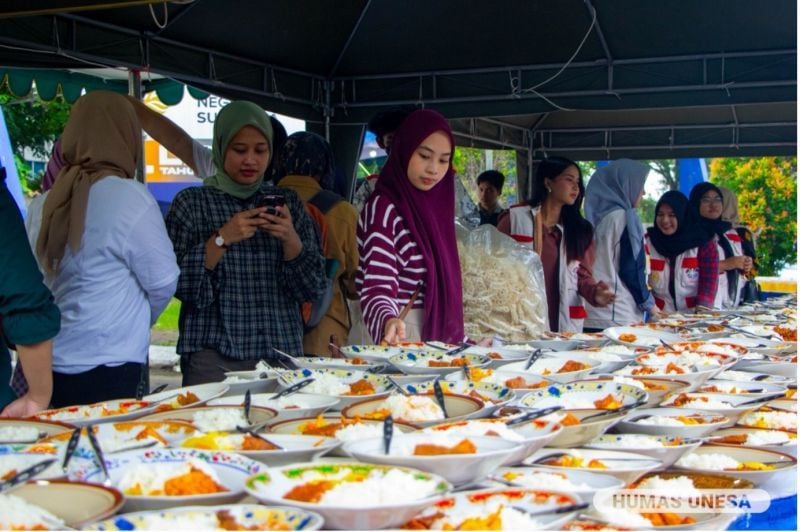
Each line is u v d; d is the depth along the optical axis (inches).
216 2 201.3
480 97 256.8
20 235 91.0
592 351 121.1
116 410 75.7
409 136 131.5
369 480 48.5
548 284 209.5
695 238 257.6
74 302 110.4
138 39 199.6
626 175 234.2
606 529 49.2
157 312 118.3
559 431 62.1
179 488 48.3
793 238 602.2
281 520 43.7
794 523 62.2
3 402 93.4
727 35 238.8
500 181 295.6
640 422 73.1
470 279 155.9
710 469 63.7
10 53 193.2
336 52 249.4
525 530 44.6
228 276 126.6
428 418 71.4
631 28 238.8
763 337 148.9
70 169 114.3
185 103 398.0
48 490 47.1
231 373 93.7
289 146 162.1
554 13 235.1
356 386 86.4
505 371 97.3
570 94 253.0
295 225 134.6
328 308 153.7
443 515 47.8
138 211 111.9
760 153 363.6
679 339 143.8
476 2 232.4
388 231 130.4
